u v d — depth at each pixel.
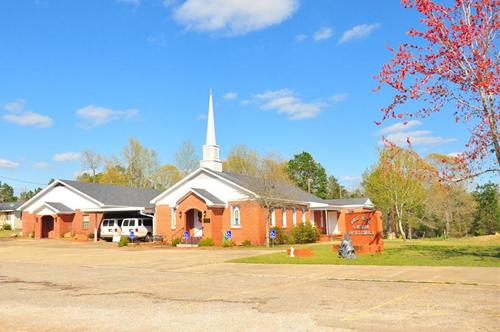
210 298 11.14
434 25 17.39
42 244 38.16
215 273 16.66
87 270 18.73
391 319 8.34
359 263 18.02
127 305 10.41
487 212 50.97
